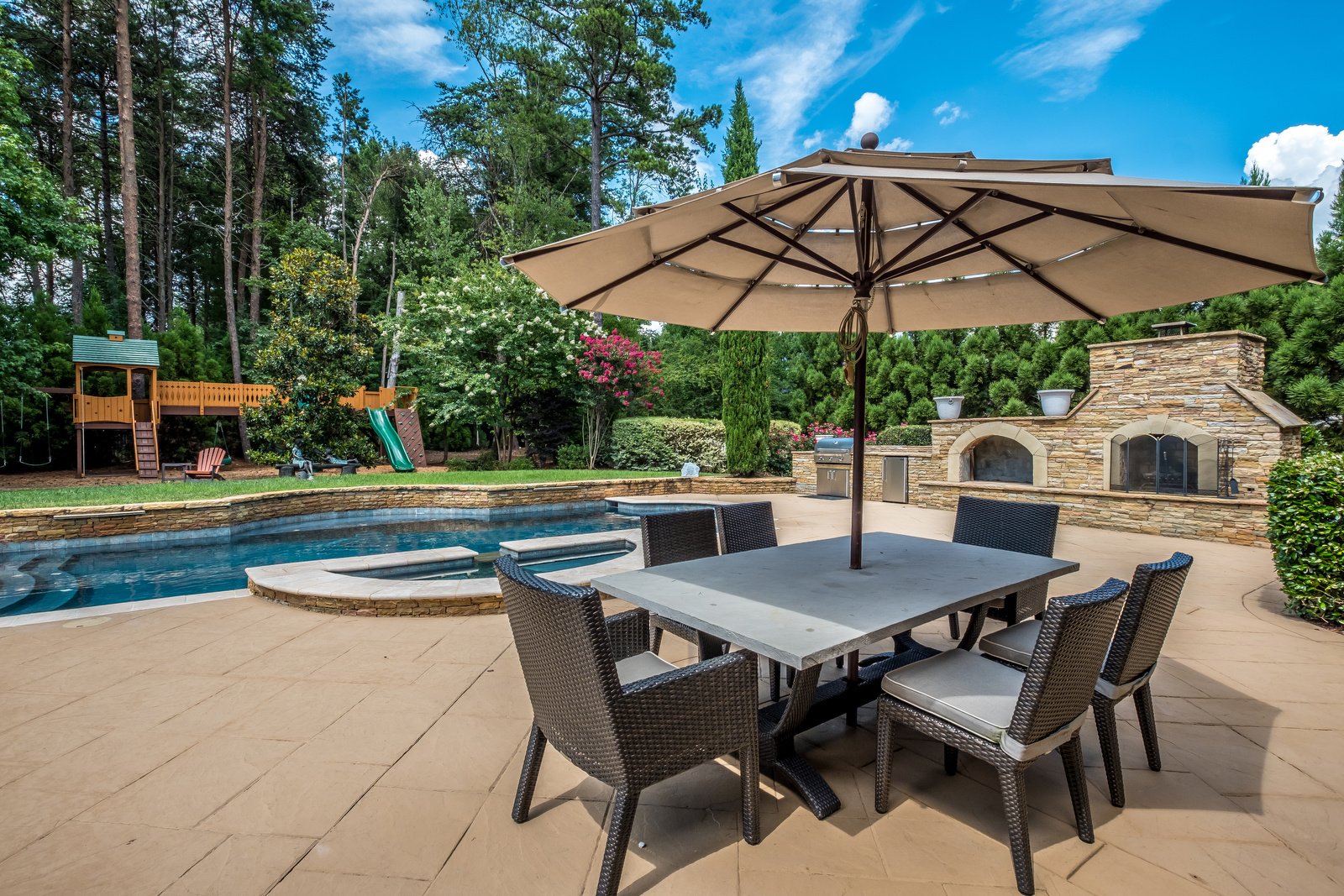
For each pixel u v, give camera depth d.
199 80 20.17
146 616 4.20
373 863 1.75
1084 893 1.63
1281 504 3.97
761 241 2.95
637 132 19.48
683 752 1.68
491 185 21.84
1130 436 7.61
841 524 7.77
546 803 2.06
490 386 13.41
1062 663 1.63
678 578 2.47
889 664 2.81
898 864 1.76
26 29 17.05
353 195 22.83
